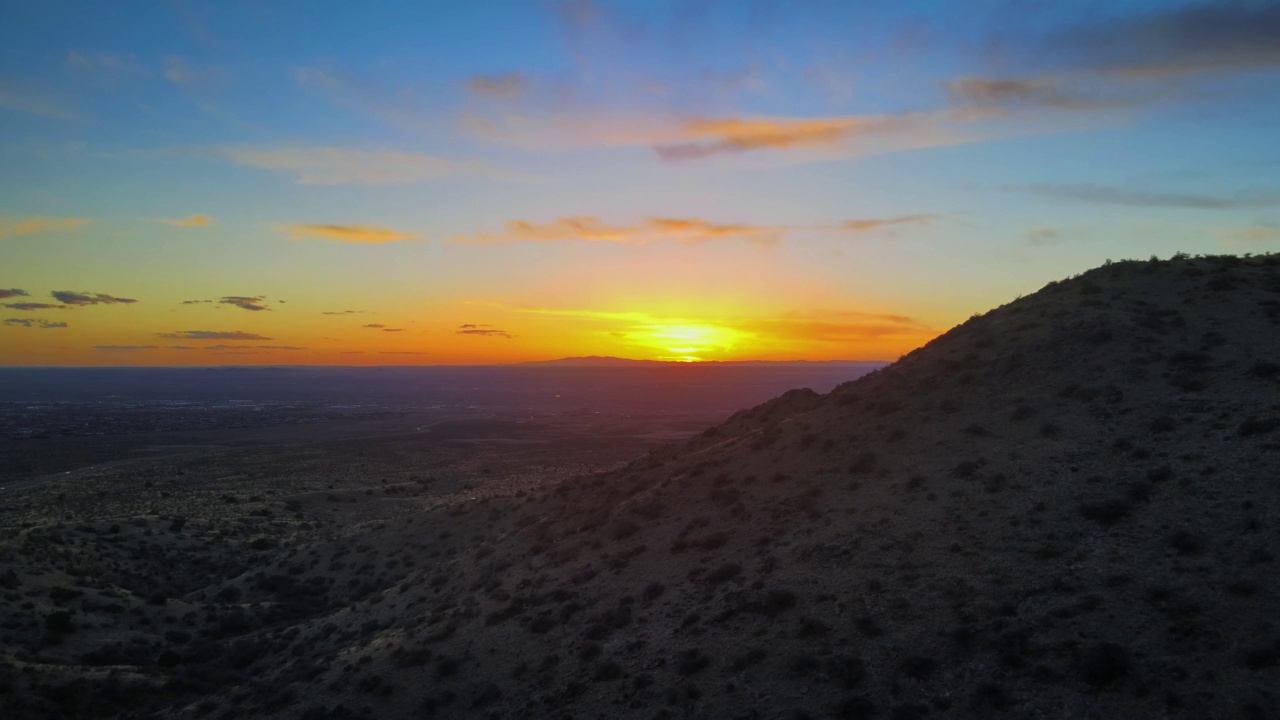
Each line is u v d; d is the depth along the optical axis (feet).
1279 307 83.66
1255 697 40.81
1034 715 44.98
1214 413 67.62
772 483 87.81
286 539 204.44
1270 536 51.03
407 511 258.57
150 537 176.24
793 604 62.59
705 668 59.36
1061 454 69.56
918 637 54.03
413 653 79.46
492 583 95.55
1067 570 55.11
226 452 484.74
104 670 98.37
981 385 88.02
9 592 114.32
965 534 63.31
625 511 99.55
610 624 72.08
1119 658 45.70
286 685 83.82
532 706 63.82
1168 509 57.47
